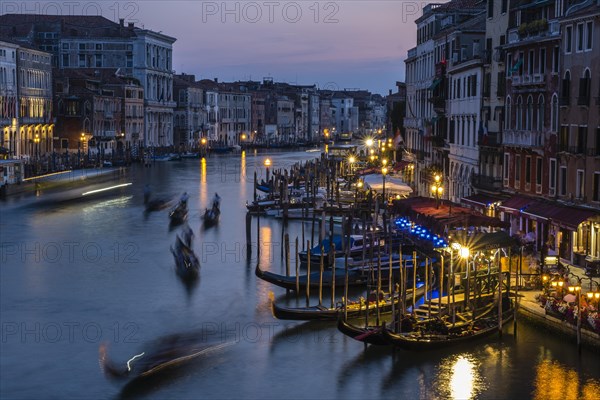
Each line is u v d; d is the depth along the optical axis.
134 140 156.88
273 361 35.44
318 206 74.88
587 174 43.94
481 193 58.12
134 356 35.94
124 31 165.00
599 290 35.56
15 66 112.88
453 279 38.25
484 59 59.94
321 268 42.72
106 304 44.22
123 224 70.44
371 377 33.69
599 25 42.97
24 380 33.94
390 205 66.25
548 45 48.28
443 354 35.00
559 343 35.34
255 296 45.31
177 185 103.38
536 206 48.00
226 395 32.38
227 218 74.69
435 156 78.38
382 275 45.56
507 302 38.09
